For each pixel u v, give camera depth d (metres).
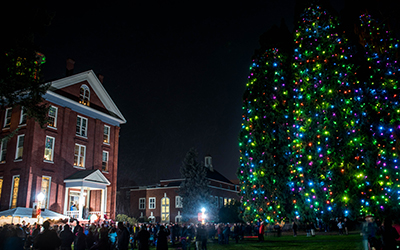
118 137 39.78
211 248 19.19
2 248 10.80
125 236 11.88
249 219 24.67
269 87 25.58
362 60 22.84
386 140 20.03
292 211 22.58
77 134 33.69
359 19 23.66
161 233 12.16
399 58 21.92
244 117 26.36
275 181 23.38
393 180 19.16
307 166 21.61
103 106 38.19
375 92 21.23
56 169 30.41
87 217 31.94
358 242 15.90
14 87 17.08
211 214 53.03
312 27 24.50
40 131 29.50
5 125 31.25
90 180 31.55
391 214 18.73
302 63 24.22
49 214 26.25
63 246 11.82
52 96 30.89
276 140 24.53
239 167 26.00
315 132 21.83
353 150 20.34
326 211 20.47
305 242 17.86
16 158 29.08
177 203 57.19
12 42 15.77
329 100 21.86
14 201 28.03
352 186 19.83
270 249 15.95
